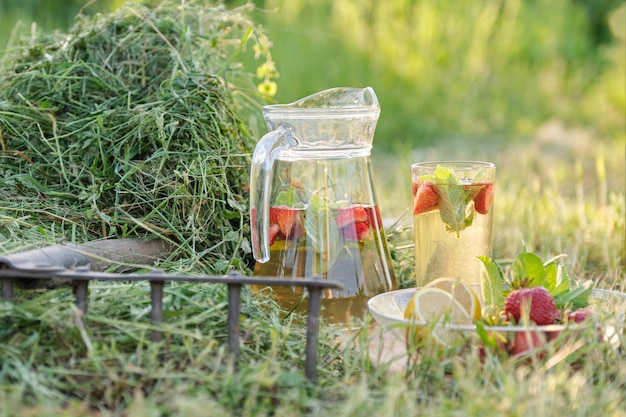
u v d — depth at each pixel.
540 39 8.44
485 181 2.04
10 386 1.41
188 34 2.55
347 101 2.12
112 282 1.82
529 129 7.07
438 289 1.76
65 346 1.54
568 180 4.85
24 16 6.12
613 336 1.72
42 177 2.34
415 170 2.10
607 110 7.43
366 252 1.99
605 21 9.38
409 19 7.95
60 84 2.53
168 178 2.22
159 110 2.31
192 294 1.73
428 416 1.42
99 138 2.30
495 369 1.55
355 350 1.76
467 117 7.23
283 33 7.02
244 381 1.47
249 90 2.75
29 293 1.65
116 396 1.45
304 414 1.47
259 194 1.92
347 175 1.99
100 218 2.19
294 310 1.95
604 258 2.76
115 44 2.63
